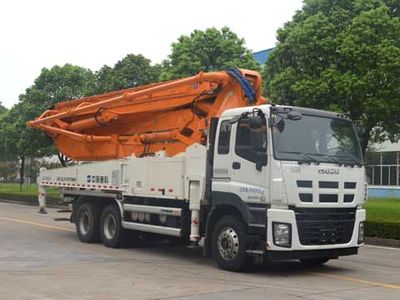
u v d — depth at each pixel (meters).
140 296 7.84
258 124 9.63
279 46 19.22
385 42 17.30
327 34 18.22
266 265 11.02
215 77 11.34
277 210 9.32
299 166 9.49
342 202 9.92
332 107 17.09
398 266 11.30
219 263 10.27
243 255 9.84
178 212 11.32
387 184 39.03
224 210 10.44
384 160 39.31
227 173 10.24
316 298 7.90
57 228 17.34
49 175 16.28
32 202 31.61
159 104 12.91
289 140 9.64
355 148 10.45
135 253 12.44
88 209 14.06
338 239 9.89
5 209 26.91
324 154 9.94
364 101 17.17
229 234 10.08
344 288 8.72
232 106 11.38
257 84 11.41
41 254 11.91
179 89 12.38
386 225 15.31
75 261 11.01
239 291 8.29
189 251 12.88
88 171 14.32
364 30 17.58
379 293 8.34
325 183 9.72
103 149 14.79
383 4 19.56
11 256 11.55
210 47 25.50
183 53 25.31
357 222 10.16
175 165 11.45
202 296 7.89
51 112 16.34
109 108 14.19
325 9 20.30
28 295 7.83
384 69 16.83
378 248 14.52
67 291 8.12
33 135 30.91
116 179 13.21
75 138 15.25
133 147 13.91
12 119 36.56
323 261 11.06
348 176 10.07
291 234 9.30
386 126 18.80
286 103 18.66
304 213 9.48
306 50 18.14
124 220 12.91
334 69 17.50
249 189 9.76
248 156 9.84
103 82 28.67
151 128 13.38
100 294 7.95
